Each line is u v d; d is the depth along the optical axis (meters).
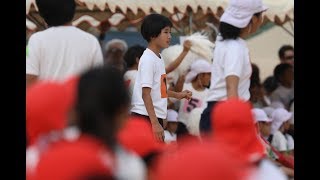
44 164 3.07
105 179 3.18
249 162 4.38
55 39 6.33
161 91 8.00
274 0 12.12
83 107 3.49
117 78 3.55
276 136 11.63
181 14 12.38
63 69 6.33
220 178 2.89
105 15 11.98
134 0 11.33
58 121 3.66
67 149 3.12
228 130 4.50
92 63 6.38
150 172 4.20
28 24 11.30
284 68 13.30
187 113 10.50
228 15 6.82
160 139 7.71
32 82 6.20
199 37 11.21
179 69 11.05
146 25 7.96
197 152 2.94
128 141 4.42
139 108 7.88
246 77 6.86
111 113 3.50
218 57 6.86
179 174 2.90
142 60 7.89
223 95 6.82
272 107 13.04
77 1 11.00
